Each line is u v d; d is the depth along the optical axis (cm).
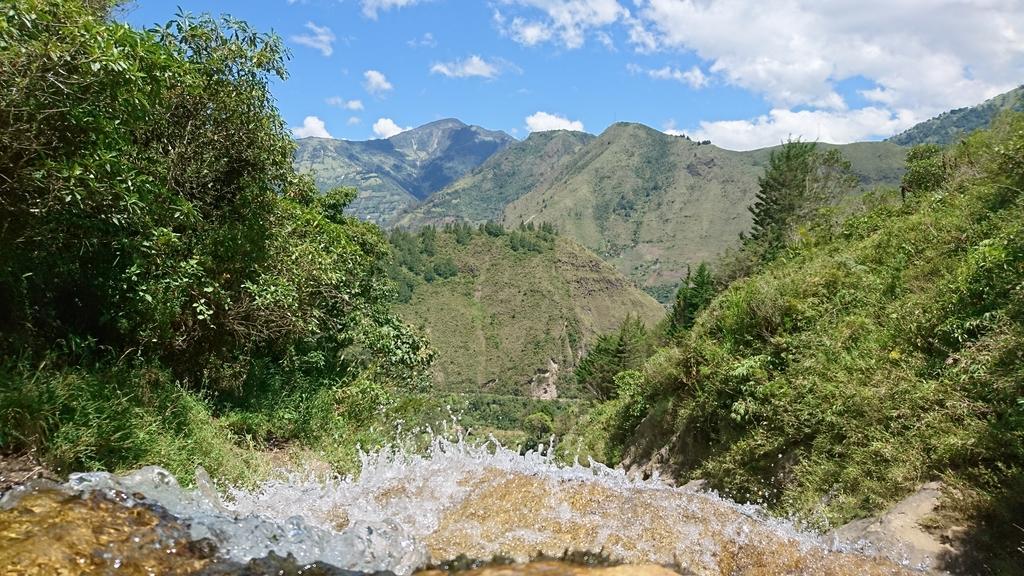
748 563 418
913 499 518
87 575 255
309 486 571
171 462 509
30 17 448
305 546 317
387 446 800
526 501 460
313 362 1120
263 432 808
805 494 657
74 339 579
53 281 605
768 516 527
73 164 490
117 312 670
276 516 454
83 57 474
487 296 17650
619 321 18212
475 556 360
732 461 863
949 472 522
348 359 1340
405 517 441
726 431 956
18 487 322
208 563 283
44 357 535
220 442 644
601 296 18912
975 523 462
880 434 632
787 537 455
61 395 467
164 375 669
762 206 3728
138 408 546
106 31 506
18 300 552
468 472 530
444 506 463
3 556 253
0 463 402
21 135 464
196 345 831
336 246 1247
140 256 666
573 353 16150
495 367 15425
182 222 765
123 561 270
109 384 552
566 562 349
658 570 327
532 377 15062
